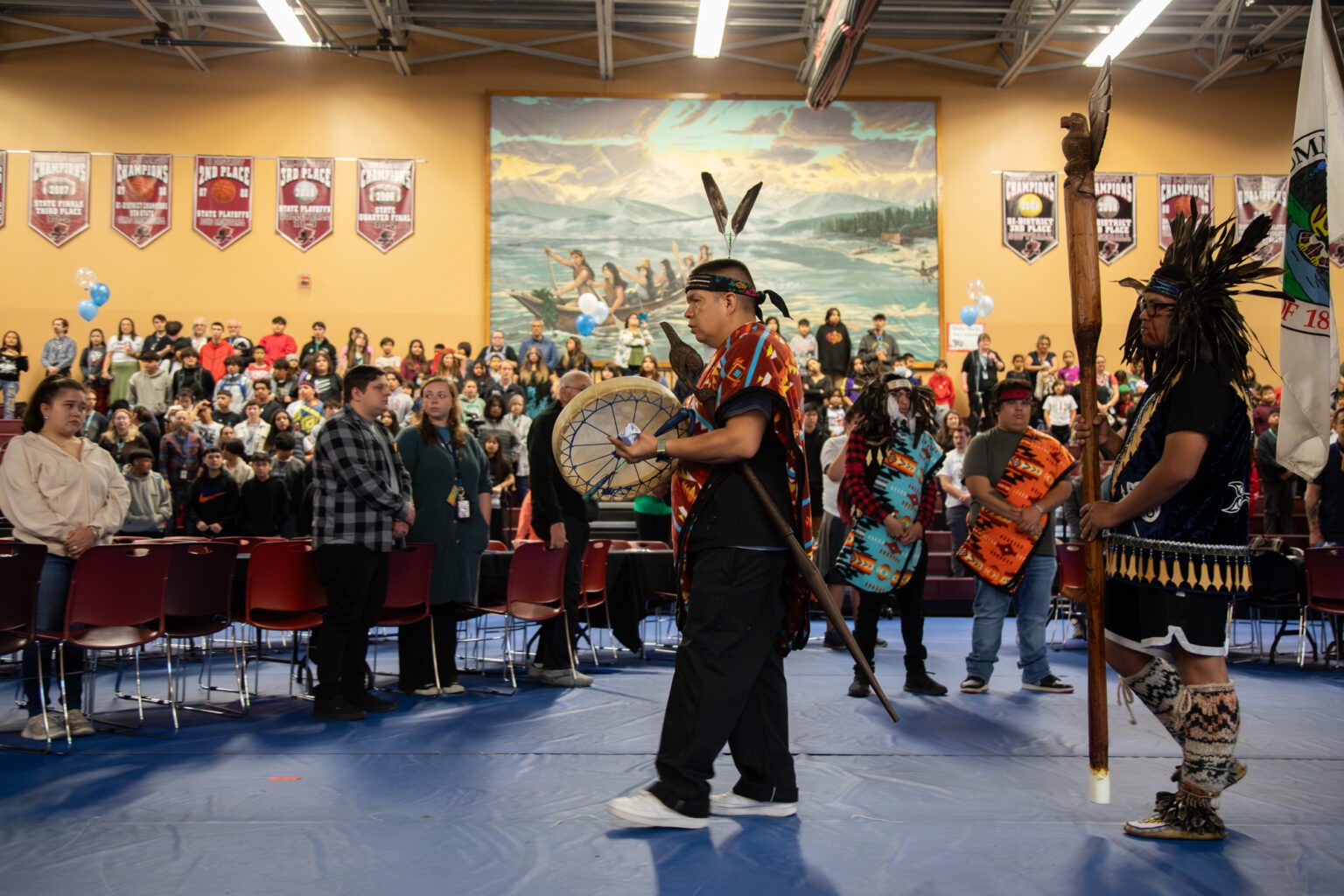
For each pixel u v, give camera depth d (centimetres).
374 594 526
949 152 1870
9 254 1759
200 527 1004
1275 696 595
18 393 1695
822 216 1855
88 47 1798
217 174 1802
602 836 310
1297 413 384
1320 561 696
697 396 321
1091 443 319
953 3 1747
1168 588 307
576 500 637
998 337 1847
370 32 1830
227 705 552
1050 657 766
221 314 1786
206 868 281
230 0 1745
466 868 281
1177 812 310
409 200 1822
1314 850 297
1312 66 389
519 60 1852
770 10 1773
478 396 1418
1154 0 1488
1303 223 388
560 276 1827
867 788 372
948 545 1183
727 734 316
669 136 1856
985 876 275
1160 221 1859
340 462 506
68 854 294
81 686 512
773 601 320
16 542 463
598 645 835
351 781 379
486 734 469
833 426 1448
